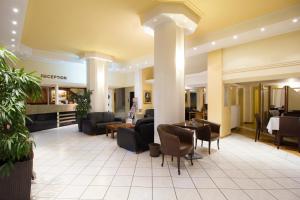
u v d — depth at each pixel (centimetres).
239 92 929
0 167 201
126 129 474
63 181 302
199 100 1234
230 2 377
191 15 412
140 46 677
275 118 520
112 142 563
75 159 409
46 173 333
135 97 1048
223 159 407
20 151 208
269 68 507
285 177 317
